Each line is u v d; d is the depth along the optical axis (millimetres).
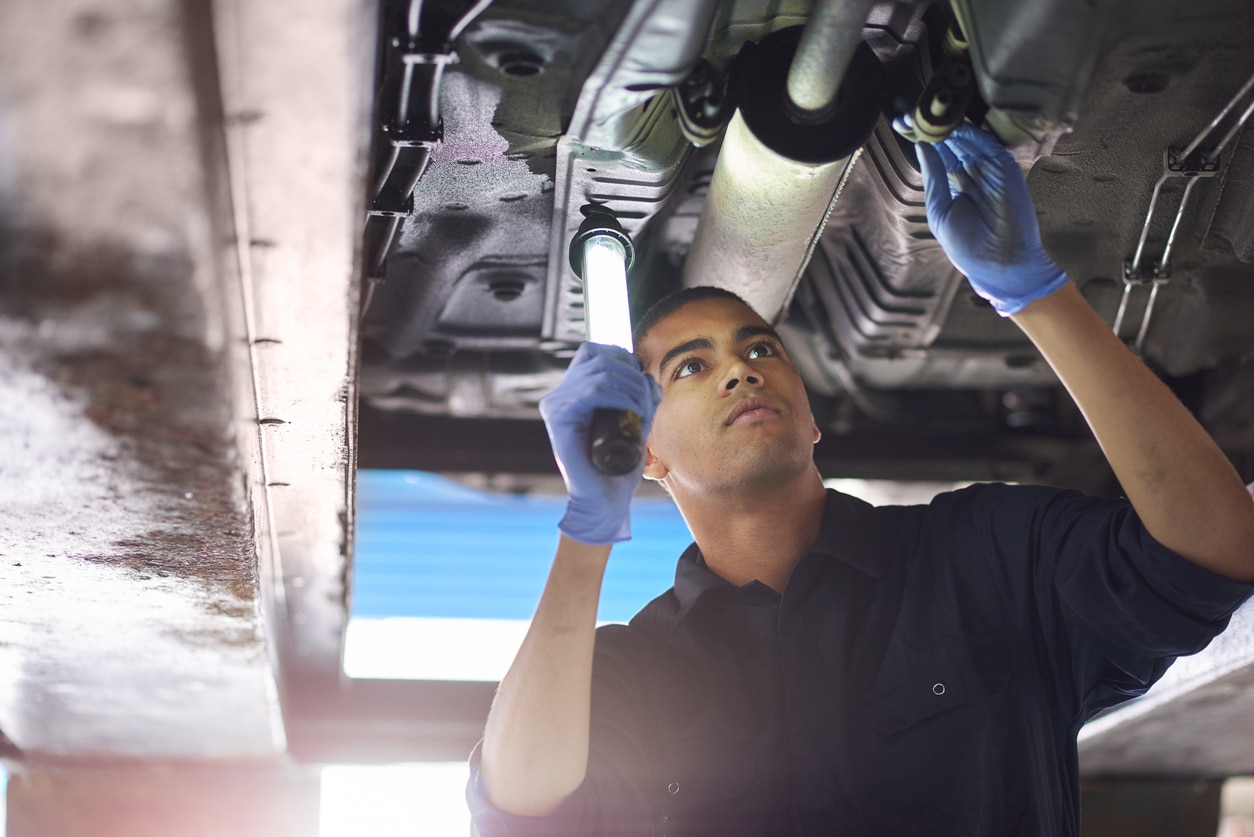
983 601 1708
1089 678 1693
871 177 1869
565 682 1537
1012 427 2764
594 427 1440
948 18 1525
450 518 3500
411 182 1666
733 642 1751
